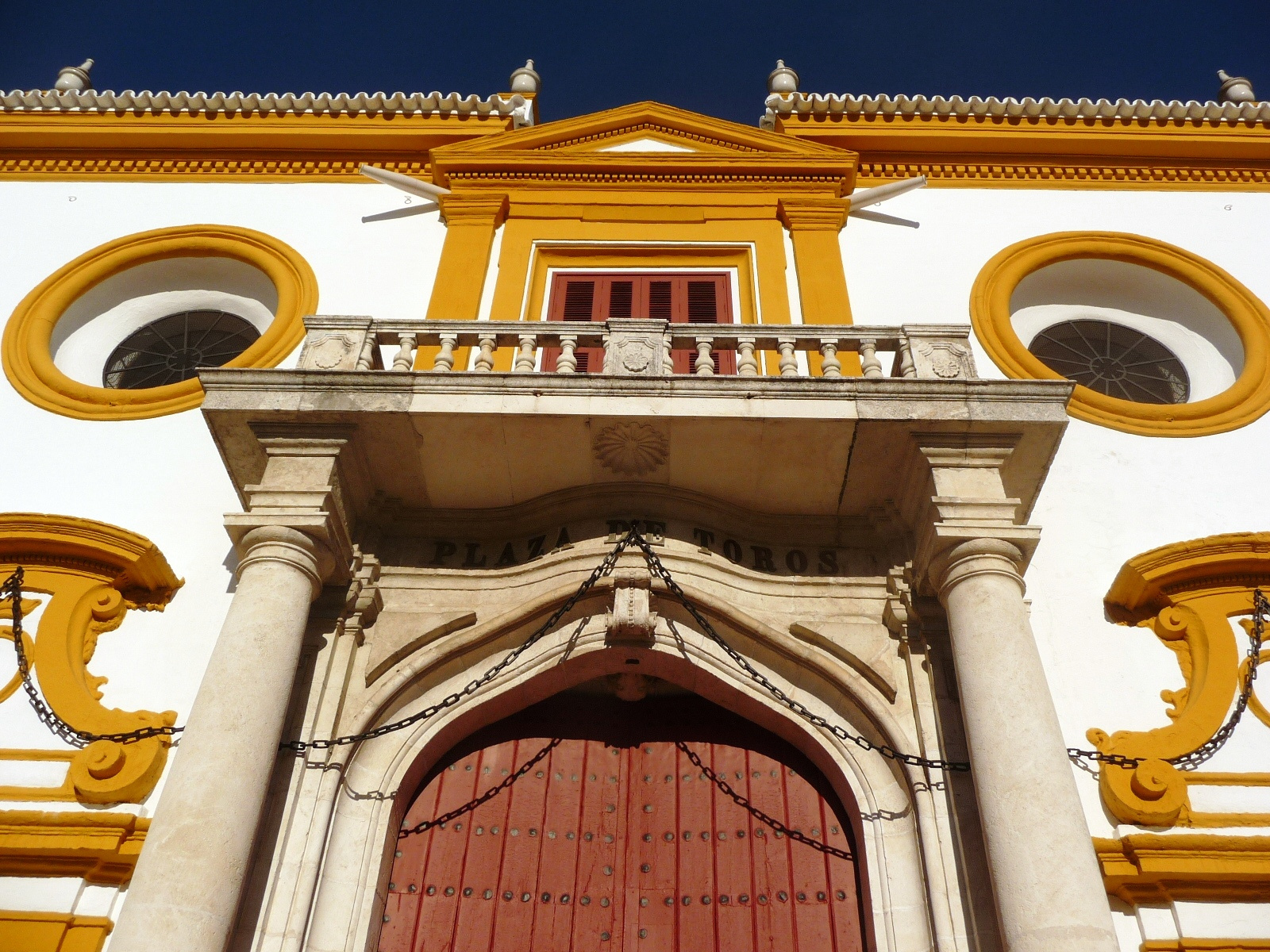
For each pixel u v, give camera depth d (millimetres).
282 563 7641
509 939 7785
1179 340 11469
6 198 12258
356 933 7395
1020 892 6305
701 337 8891
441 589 8719
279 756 7668
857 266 11586
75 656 8391
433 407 8086
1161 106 12508
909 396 8141
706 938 7816
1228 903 7254
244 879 6930
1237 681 8266
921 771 7715
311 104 12844
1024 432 8117
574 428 8227
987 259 11594
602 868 8148
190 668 8453
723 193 12211
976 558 7629
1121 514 9500
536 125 13352
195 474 9766
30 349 10750
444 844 8172
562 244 11742
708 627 8320
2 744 7957
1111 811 7672
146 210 12203
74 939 7090
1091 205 12188
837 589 8695
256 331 11641
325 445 8156
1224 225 11930
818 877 8031
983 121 12750
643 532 8758
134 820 7430
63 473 9797
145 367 11461
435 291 11211
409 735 8227
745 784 8539
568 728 8906
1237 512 9523
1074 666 8516
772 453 8367
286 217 12117
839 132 12680
